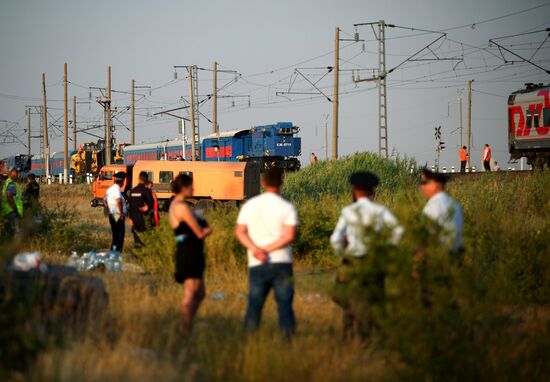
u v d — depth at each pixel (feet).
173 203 92.99
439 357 73.41
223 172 382.63
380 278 79.15
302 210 207.00
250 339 82.38
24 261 87.10
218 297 129.39
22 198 186.70
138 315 99.30
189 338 89.30
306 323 102.73
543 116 407.64
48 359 70.59
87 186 647.97
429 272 75.10
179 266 91.76
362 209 84.74
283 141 634.84
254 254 85.92
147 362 76.89
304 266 179.42
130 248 193.26
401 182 360.28
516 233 152.15
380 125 480.23
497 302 91.81
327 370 77.30
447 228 79.05
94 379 68.80
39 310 81.25
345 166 380.17
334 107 507.71
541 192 270.87
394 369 74.54
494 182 290.97
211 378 75.97
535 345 88.17
